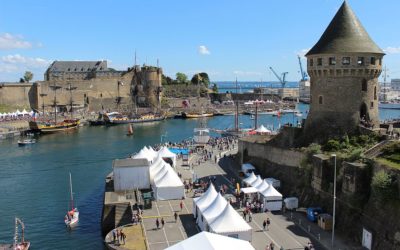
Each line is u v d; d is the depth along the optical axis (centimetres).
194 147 11812
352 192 4978
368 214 4706
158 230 5275
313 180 5919
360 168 4919
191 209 6147
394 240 4219
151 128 18775
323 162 5669
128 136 15950
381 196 4481
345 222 5031
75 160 11081
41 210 7006
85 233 5962
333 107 6694
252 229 5241
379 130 6312
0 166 10369
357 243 4747
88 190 8194
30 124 16612
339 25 6750
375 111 6838
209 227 4844
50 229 6125
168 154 8975
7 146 13475
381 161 4822
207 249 3659
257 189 6269
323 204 5597
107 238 5003
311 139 6862
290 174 6794
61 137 15650
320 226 5284
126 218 5878
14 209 7062
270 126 17275
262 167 7856
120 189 7069
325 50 6638
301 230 5197
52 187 8438
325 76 6731
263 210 5966
